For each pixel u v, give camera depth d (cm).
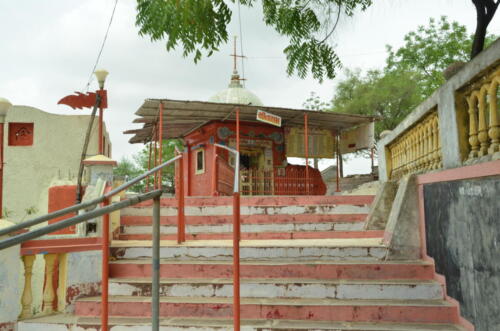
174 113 1344
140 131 1655
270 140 1647
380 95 2245
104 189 606
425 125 551
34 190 1141
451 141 436
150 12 315
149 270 497
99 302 444
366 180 1855
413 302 422
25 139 1171
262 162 1631
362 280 464
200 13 314
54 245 450
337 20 470
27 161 1152
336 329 384
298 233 631
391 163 782
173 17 313
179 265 495
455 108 423
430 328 383
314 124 1586
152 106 1241
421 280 461
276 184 1609
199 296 457
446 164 450
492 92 355
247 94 1900
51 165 1162
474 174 362
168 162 379
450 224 418
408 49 2153
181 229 570
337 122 1538
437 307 404
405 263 477
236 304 311
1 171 1132
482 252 346
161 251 535
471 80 385
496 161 322
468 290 374
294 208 740
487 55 344
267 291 452
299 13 468
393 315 408
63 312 450
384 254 509
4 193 1131
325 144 1636
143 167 4103
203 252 530
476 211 358
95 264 477
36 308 475
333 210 744
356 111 2361
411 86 2212
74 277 459
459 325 391
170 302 433
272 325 397
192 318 425
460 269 392
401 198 539
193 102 1201
